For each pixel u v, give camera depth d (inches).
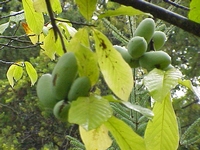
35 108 279.9
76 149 111.3
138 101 95.1
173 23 40.3
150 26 43.4
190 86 36.1
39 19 64.6
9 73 84.4
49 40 65.5
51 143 269.0
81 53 30.6
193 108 236.7
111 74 34.3
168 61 40.8
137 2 40.6
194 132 145.6
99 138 35.3
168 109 37.8
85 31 36.4
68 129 276.7
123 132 33.0
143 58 41.3
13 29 277.9
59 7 74.6
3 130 269.6
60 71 30.7
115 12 34.9
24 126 275.6
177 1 73.7
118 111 96.7
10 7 273.4
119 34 85.7
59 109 30.6
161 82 34.4
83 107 28.6
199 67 290.7
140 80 97.4
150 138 38.0
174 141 37.9
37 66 246.2
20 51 287.9
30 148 280.4
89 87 30.4
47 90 32.0
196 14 38.9
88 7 36.5
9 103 279.6
